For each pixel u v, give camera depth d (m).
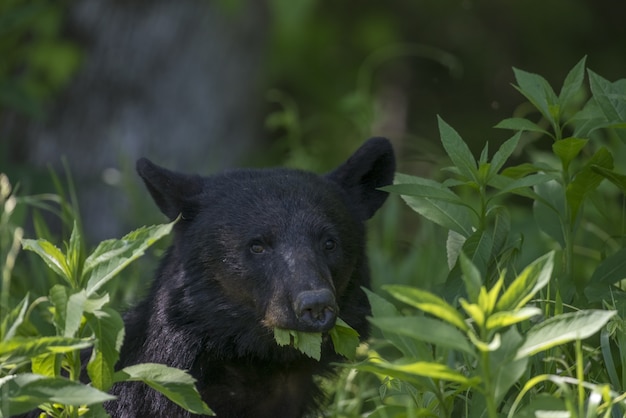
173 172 9.59
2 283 11.08
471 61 24.92
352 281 9.38
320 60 24.09
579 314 6.74
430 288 11.32
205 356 9.19
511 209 15.22
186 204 9.41
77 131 17.50
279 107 23.69
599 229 12.34
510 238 10.20
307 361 9.41
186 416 8.93
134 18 17.58
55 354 7.42
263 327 8.93
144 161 9.51
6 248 11.43
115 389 9.38
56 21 17.34
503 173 9.59
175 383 7.39
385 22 24.42
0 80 15.92
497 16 24.66
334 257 9.04
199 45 18.05
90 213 16.78
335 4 24.58
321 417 10.22
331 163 21.12
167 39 17.75
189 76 18.03
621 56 24.55
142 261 13.07
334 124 22.44
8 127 17.53
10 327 7.20
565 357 8.75
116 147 17.05
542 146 21.53
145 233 7.34
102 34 17.53
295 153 15.74
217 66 18.36
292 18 16.56
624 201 10.62
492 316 6.70
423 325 6.70
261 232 8.88
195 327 9.13
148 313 9.49
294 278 8.51
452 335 6.70
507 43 24.80
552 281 9.31
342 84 23.92
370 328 9.80
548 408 6.98
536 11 24.44
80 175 17.33
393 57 24.88
